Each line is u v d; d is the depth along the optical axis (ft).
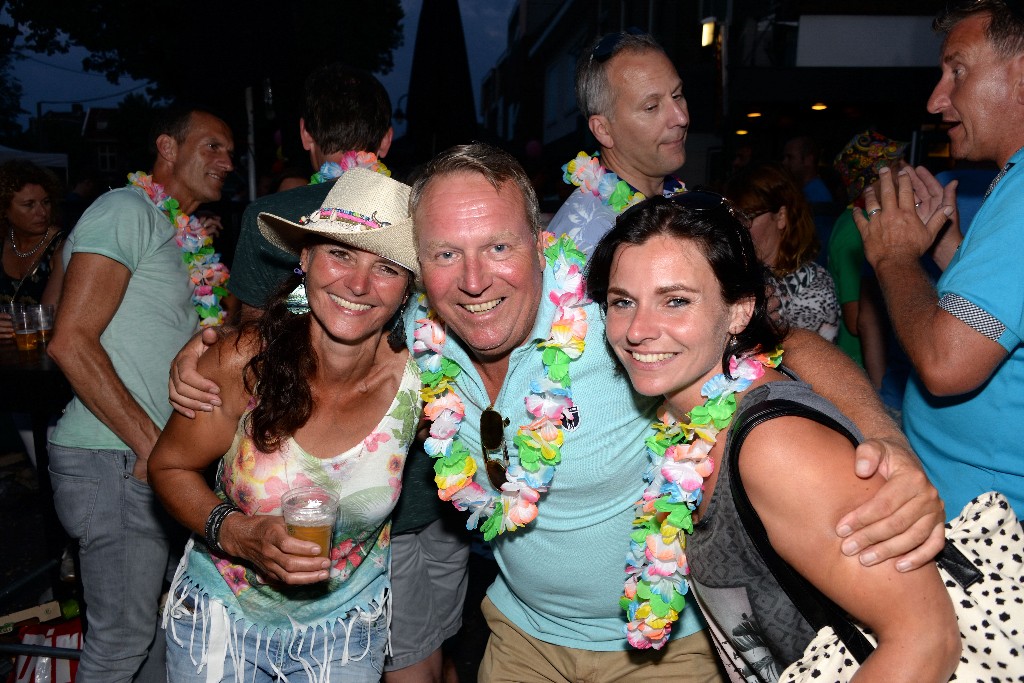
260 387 6.12
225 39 18.28
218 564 6.54
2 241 14.21
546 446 5.84
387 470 6.56
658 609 5.66
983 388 6.52
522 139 76.38
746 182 11.03
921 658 4.20
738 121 25.35
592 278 5.30
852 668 4.49
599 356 5.98
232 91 18.69
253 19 18.25
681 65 38.19
